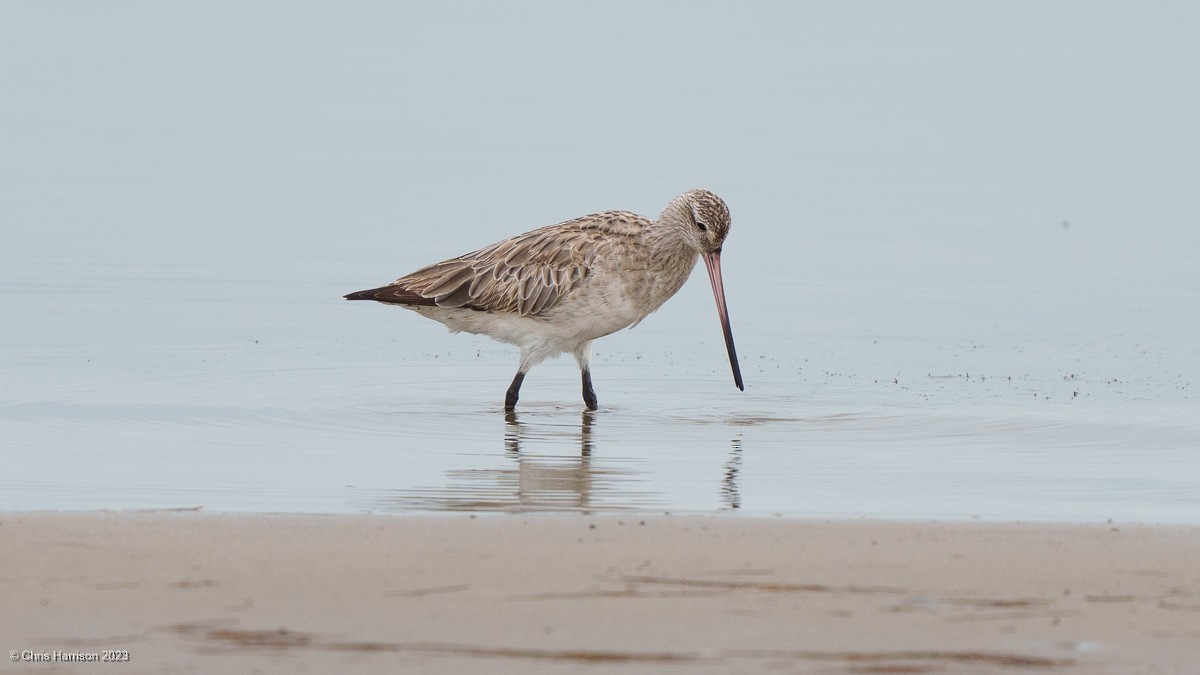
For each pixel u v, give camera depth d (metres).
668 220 16.34
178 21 50.31
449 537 9.27
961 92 41.09
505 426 14.70
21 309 20.58
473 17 51.91
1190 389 16.36
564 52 46.53
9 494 11.24
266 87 41.72
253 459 12.84
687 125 36.31
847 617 7.73
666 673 6.97
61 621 7.60
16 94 40.00
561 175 30.59
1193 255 24.47
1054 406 15.54
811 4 54.16
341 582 8.26
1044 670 7.03
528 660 7.12
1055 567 8.68
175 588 8.13
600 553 8.89
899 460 13.02
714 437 14.13
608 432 14.40
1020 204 28.69
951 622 7.66
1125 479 12.20
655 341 19.45
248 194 29.50
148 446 13.34
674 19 51.78
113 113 38.12
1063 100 39.97
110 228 26.55
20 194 29.39
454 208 27.88
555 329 16.22
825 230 26.52
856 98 40.16
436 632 7.47
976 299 21.77
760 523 9.76
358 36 49.12
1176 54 46.19
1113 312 20.81
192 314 20.55
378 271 23.55
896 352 18.62
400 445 13.64
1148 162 32.53
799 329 20.02
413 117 37.72
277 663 7.06
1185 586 8.32
